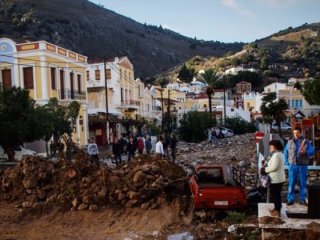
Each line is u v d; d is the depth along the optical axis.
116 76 52.69
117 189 13.65
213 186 12.14
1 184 14.91
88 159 15.88
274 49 159.00
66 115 29.98
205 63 152.00
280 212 9.88
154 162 17.42
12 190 14.59
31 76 34.81
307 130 16.06
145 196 13.48
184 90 106.88
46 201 13.53
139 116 58.94
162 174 15.38
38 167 14.80
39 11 152.62
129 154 24.34
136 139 25.19
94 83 52.66
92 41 167.88
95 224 12.07
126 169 16.56
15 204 13.97
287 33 186.25
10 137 23.58
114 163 24.42
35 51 34.34
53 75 36.22
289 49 150.00
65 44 142.50
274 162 9.68
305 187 10.89
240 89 105.69
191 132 46.31
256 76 115.12
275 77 120.06
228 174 13.64
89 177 14.16
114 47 177.88
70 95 38.16
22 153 27.20
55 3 184.88
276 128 52.25
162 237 10.60
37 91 34.50
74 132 38.81
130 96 58.88
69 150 18.41
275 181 9.72
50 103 29.30
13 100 23.80
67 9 183.50
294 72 125.56
